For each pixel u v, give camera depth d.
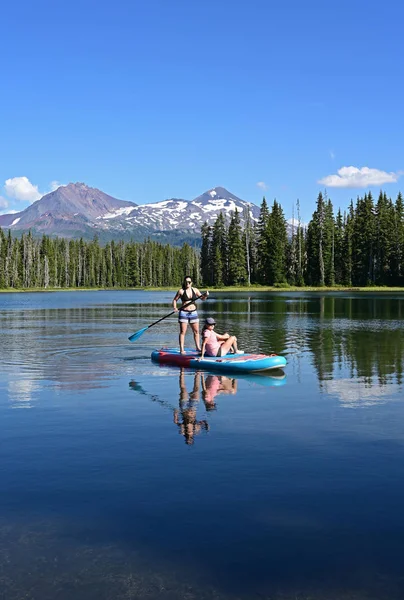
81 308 50.91
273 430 8.52
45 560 4.71
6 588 4.31
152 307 52.44
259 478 6.47
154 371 14.41
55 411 9.93
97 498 5.94
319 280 110.00
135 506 5.74
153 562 4.67
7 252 148.25
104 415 9.60
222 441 7.95
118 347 19.84
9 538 5.09
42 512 5.61
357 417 9.36
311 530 5.20
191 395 11.30
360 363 15.53
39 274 158.75
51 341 21.80
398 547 4.89
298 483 6.32
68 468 6.87
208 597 4.20
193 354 15.88
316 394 11.34
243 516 5.50
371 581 4.38
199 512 5.59
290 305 50.94
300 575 4.47
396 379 12.99
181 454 7.38
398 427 8.69
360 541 5.00
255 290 103.81
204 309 44.69
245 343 20.61
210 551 4.84
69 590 4.29
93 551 4.85
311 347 19.34
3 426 8.91
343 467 6.84
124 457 7.27
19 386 12.30
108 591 4.27
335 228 112.56
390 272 105.31
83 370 14.64
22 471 6.78
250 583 4.37
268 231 109.12
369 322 30.92
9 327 28.89
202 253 124.25
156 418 9.35
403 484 6.29
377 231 105.75
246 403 10.51
